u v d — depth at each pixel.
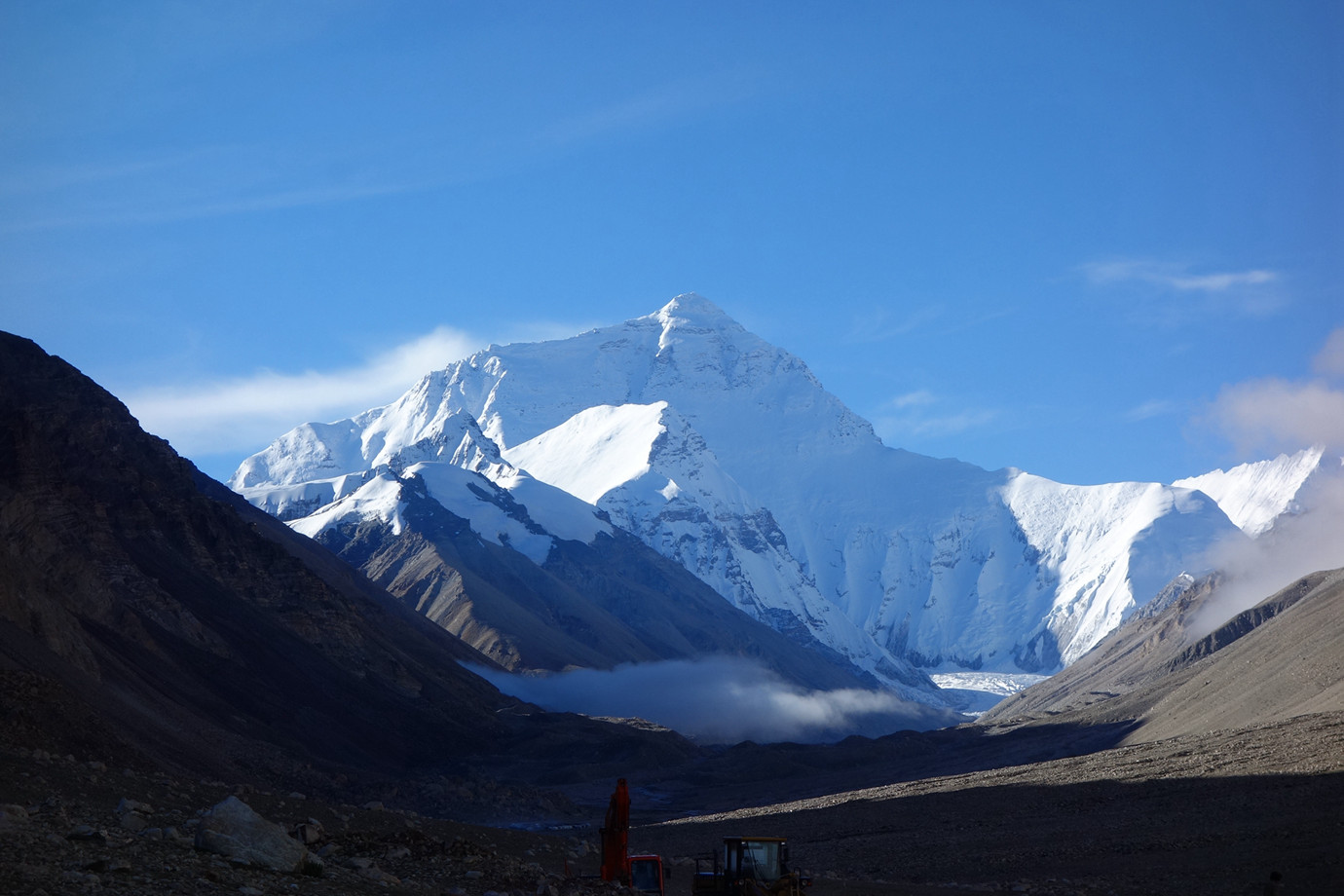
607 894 42.38
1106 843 76.62
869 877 76.81
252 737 146.38
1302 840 66.50
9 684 77.00
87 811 38.56
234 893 27.48
